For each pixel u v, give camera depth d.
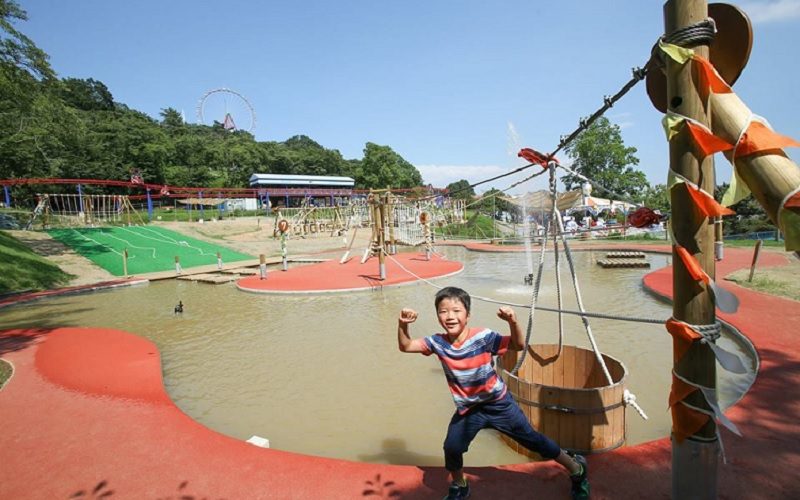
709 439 2.49
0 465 4.36
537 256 25.28
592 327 9.97
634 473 3.45
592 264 20.98
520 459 4.59
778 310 9.28
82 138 26.95
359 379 7.36
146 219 45.47
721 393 5.82
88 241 27.23
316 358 8.59
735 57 2.37
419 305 13.46
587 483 3.12
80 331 10.45
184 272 22.11
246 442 4.56
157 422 5.22
